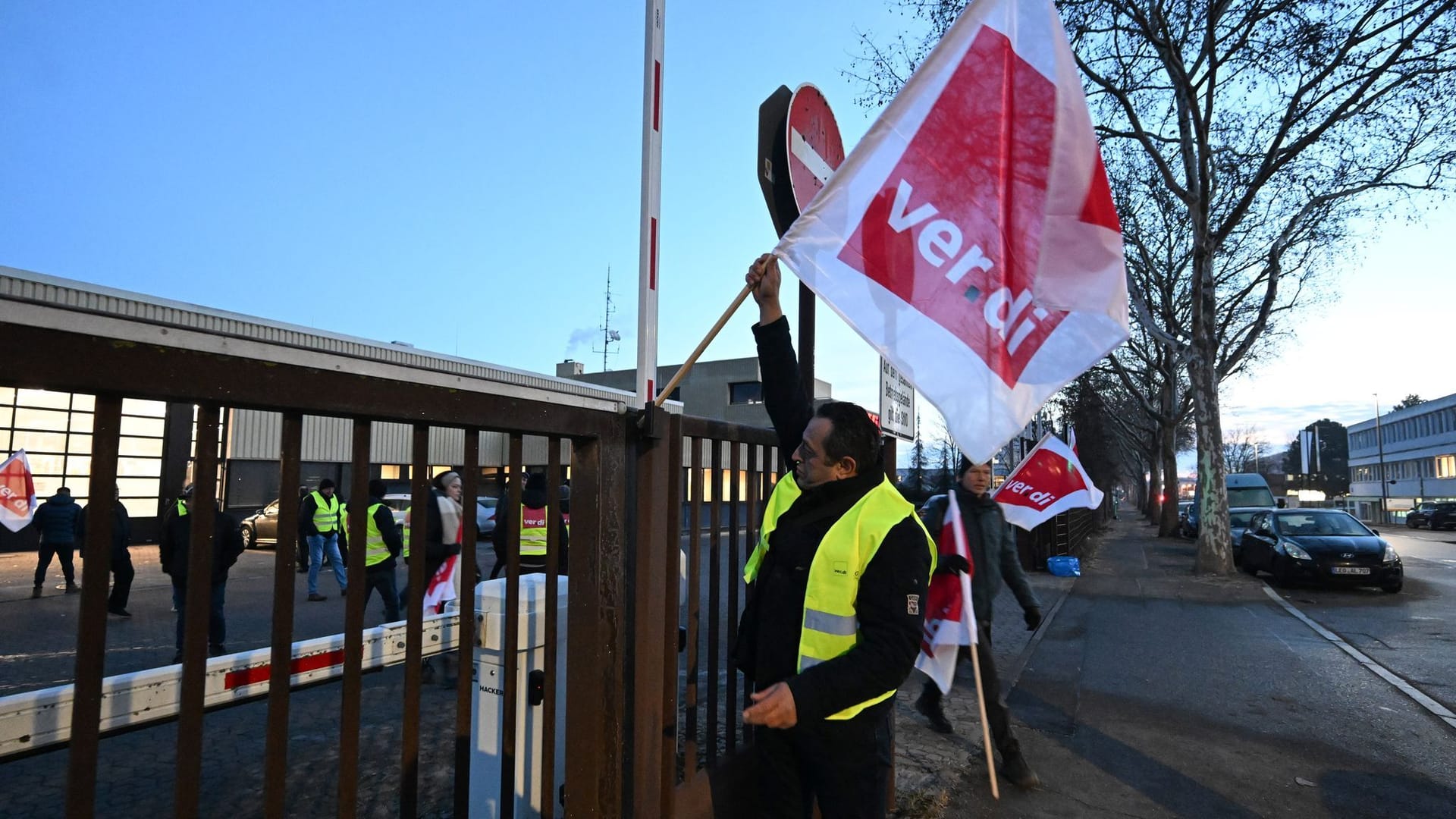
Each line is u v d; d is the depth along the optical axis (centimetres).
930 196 225
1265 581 1382
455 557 646
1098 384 3000
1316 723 551
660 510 240
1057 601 1123
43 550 1116
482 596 276
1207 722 551
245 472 2022
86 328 116
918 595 200
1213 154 1631
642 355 270
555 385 955
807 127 323
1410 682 667
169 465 2005
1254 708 586
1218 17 1359
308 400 140
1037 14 231
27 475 1156
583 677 214
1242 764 468
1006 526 459
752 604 233
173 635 805
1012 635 857
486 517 1948
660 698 239
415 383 163
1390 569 1220
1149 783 436
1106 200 222
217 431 129
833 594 206
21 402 1783
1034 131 226
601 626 215
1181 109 1548
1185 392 2959
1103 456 3231
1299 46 1323
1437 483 6756
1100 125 1611
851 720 208
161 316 403
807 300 349
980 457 207
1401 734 527
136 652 726
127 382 116
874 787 211
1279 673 698
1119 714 567
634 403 267
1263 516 1503
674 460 251
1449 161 1404
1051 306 217
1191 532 2602
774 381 257
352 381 148
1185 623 945
